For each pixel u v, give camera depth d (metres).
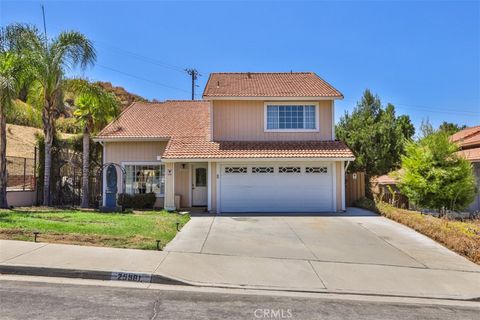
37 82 18.03
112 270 7.69
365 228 13.70
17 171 27.17
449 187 15.88
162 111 22.80
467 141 21.31
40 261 8.02
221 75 22.53
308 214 17.22
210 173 18.05
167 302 6.35
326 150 18.05
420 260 9.73
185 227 13.34
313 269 8.68
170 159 17.50
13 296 6.31
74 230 10.93
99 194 21.03
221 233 12.40
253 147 18.31
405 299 7.17
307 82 21.06
